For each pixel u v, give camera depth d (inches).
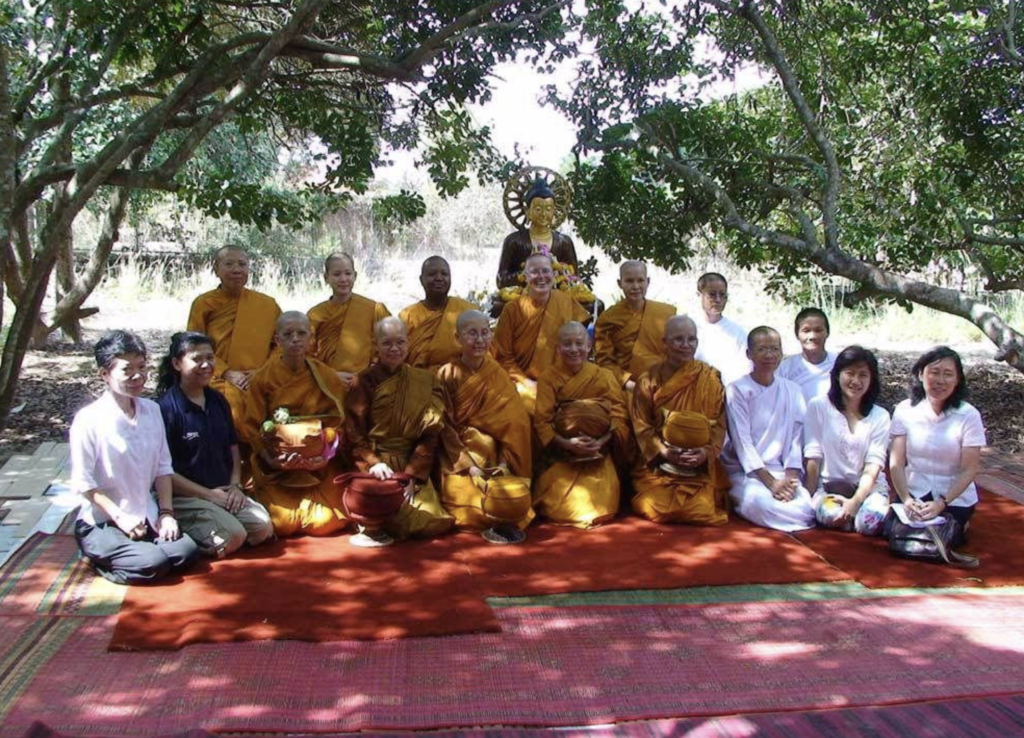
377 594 174.6
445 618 163.9
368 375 215.8
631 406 228.4
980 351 460.4
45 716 131.7
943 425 201.9
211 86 256.7
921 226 340.8
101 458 178.2
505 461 222.2
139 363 179.2
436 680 144.3
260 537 197.5
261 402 212.1
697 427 215.5
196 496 195.0
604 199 334.0
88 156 340.8
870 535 211.3
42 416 317.1
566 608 171.6
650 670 149.0
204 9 276.7
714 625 165.8
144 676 143.7
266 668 146.0
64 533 204.8
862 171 355.9
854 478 220.2
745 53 336.8
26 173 334.3
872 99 353.7
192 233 677.9
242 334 246.8
